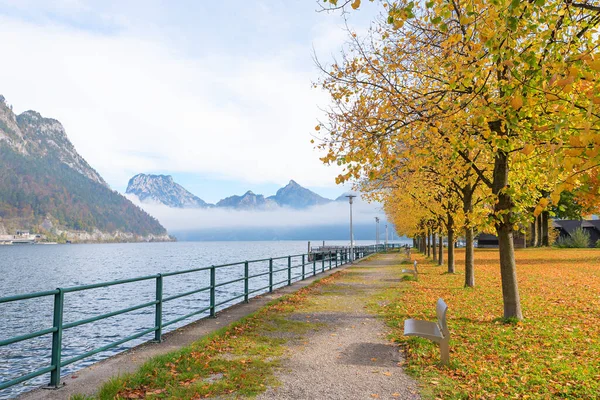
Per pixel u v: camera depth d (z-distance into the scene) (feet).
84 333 67.15
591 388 18.31
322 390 18.60
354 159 27.91
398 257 153.48
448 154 33.22
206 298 101.71
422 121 27.35
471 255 56.80
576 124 16.55
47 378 44.52
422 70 34.04
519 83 18.03
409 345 25.85
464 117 23.70
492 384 19.10
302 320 34.53
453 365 21.83
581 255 124.88
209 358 23.00
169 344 25.99
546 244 185.68
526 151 15.44
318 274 79.25
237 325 31.32
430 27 32.96
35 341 62.64
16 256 463.01
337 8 17.99
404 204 83.10
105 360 22.27
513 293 33.06
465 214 34.32
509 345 25.71
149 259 384.88
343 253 136.67
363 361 23.09
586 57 12.91
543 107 20.07
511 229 33.53
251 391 18.34
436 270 85.71
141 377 19.15
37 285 171.01
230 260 347.36
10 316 91.91
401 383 19.53
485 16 17.33
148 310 87.76
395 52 33.37
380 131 29.01
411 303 42.68
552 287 53.72
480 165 47.34
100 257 437.58
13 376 45.96
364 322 33.76
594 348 24.63
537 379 19.54
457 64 21.99
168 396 17.51
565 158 12.62
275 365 22.22
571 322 31.86
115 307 100.83
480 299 44.83
